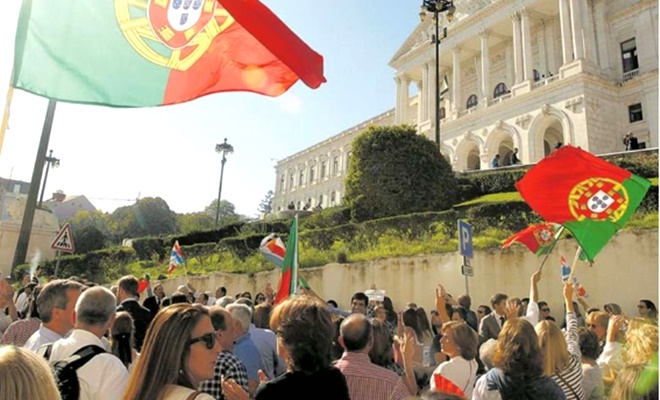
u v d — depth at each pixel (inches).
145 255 1155.9
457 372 165.9
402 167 900.0
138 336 209.0
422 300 631.8
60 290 155.3
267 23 170.6
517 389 125.0
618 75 1622.8
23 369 67.2
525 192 255.9
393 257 671.8
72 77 181.9
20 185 2513.5
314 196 3132.4
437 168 943.0
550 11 1804.9
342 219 949.2
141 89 190.2
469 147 1860.2
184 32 198.8
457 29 2031.3
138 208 2578.7
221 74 199.6
